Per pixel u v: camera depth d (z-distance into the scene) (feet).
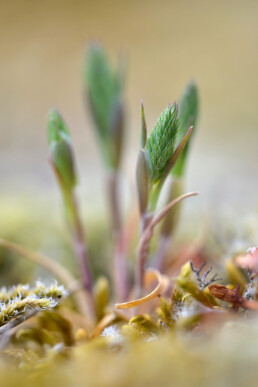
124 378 0.36
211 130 1.42
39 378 0.37
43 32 2.06
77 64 1.90
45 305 0.42
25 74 1.86
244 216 0.58
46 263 0.53
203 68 1.87
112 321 0.44
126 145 0.65
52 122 0.47
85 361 0.37
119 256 0.54
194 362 0.36
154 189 0.43
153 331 0.41
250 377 0.35
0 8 2.10
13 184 1.05
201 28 2.08
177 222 0.50
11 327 0.42
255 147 1.21
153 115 1.57
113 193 0.58
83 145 1.44
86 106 0.60
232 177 0.96
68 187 0.49
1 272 0.61
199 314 0.40
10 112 1.62
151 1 2.25
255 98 1.60
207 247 0.57
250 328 0.37
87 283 0.51
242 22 2.10
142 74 1.88
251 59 1.87
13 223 0.72
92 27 2.11
